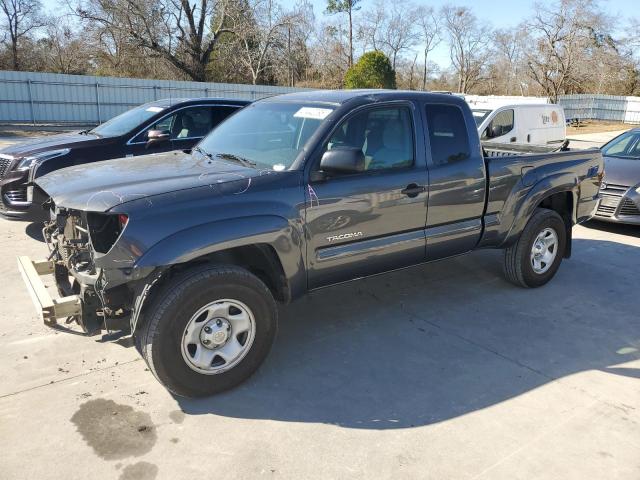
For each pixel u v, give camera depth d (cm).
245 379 367
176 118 771
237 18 3922
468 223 481
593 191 595
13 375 372
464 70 5903
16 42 4322
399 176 421
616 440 320
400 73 6131
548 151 604
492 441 316
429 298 531
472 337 450
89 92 2811
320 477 284
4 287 524
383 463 296
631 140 934
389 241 427
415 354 419
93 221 334
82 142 700
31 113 2698
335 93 442
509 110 1176
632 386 381
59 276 408
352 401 354
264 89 3316
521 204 515
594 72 4572
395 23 5738
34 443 304
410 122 437
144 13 3497
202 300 333
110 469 286
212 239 331
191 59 3894
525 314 499
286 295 382
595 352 430
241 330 357
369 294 537
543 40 4350
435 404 352
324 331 455
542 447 312
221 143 451
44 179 393
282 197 362
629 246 744
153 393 356
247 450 304
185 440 311
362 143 409
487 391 369
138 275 315
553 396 365
